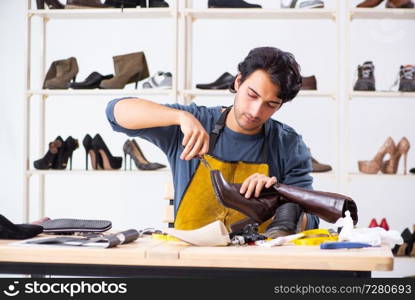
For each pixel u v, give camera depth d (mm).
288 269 1123
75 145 3480
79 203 3900
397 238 1287
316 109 3758
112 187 3891
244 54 3830
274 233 1337
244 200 1344
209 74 3846
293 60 1560
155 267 1158
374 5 3266
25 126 3467
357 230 1318
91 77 3455
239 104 1624
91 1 3424
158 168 3367
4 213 3896
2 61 3908
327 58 3777
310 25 3791
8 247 1153
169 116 1417
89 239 1221
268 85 1542
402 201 3699
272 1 3779
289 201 1366
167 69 3873
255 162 1775
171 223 1915
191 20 3523
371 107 3740
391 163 3314
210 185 1735
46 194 3910
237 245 1257
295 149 1828
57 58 3914
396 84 3348
